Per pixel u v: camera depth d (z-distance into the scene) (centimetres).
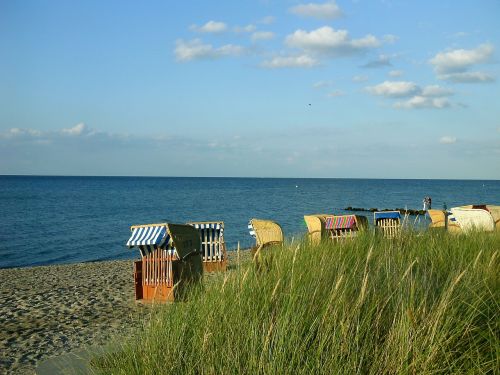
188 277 1039
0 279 1588
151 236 1025
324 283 469
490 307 431
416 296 425
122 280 1445
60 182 19775
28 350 738
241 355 393
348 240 776
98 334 802
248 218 4506
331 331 394
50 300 1134
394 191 11875
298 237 781
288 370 364
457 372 350
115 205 6600
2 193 9731
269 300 442
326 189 13562
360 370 365
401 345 365
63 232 3544
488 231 1088
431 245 723
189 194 10144
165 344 432
